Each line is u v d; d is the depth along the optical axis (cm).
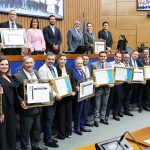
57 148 471
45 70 462
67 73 507
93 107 624
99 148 229
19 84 413
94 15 1126
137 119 655
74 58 553
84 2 1073
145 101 746
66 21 988
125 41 1060
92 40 668
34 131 444
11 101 396
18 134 456
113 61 655
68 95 489
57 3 930
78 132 543
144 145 265
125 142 242
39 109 437
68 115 518
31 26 561
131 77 645
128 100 690
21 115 428
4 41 451
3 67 392
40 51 509
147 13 1299
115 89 642
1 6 723
